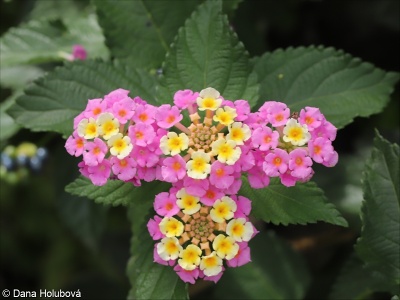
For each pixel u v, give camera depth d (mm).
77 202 312
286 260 293
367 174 239
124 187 226
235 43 240
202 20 242
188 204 205
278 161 203
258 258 291
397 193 237
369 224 238
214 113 214
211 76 239
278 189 221
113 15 272
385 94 261
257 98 237
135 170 205
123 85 257
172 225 205
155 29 274
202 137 209
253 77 239
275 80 263
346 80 262
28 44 303
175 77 241
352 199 290
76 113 255
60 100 255
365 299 277
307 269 293
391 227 237
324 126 209
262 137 203
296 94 262
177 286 223
